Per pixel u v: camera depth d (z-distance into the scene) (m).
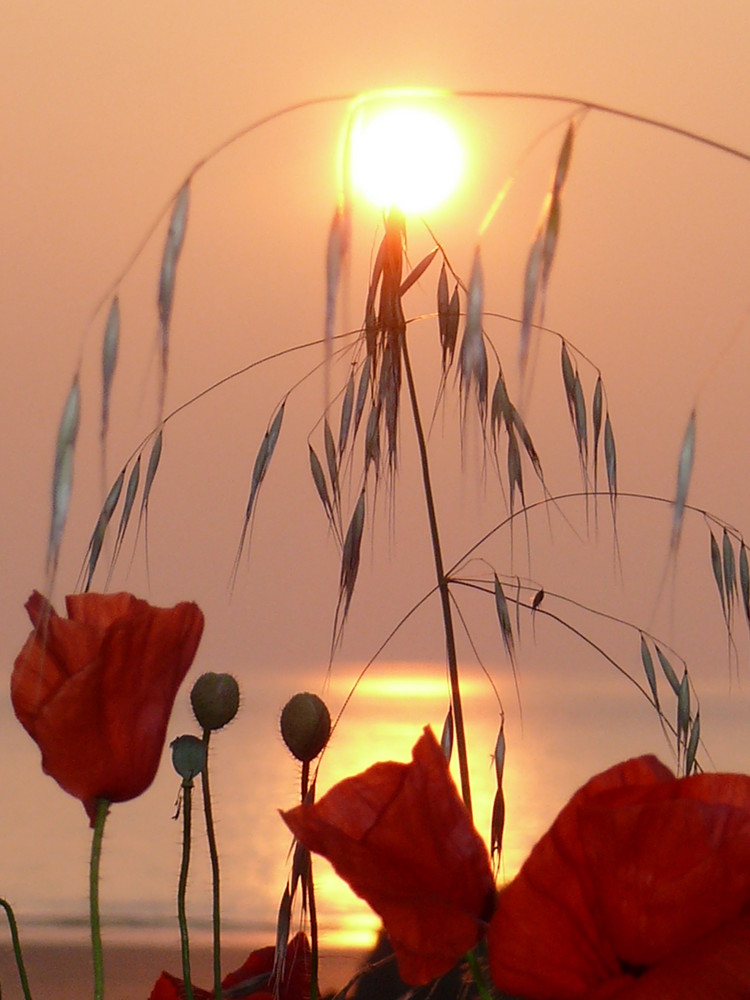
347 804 0.49
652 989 0.46
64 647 0.58
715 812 0.47
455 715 0.57
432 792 0.49
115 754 0.57
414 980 0.47
